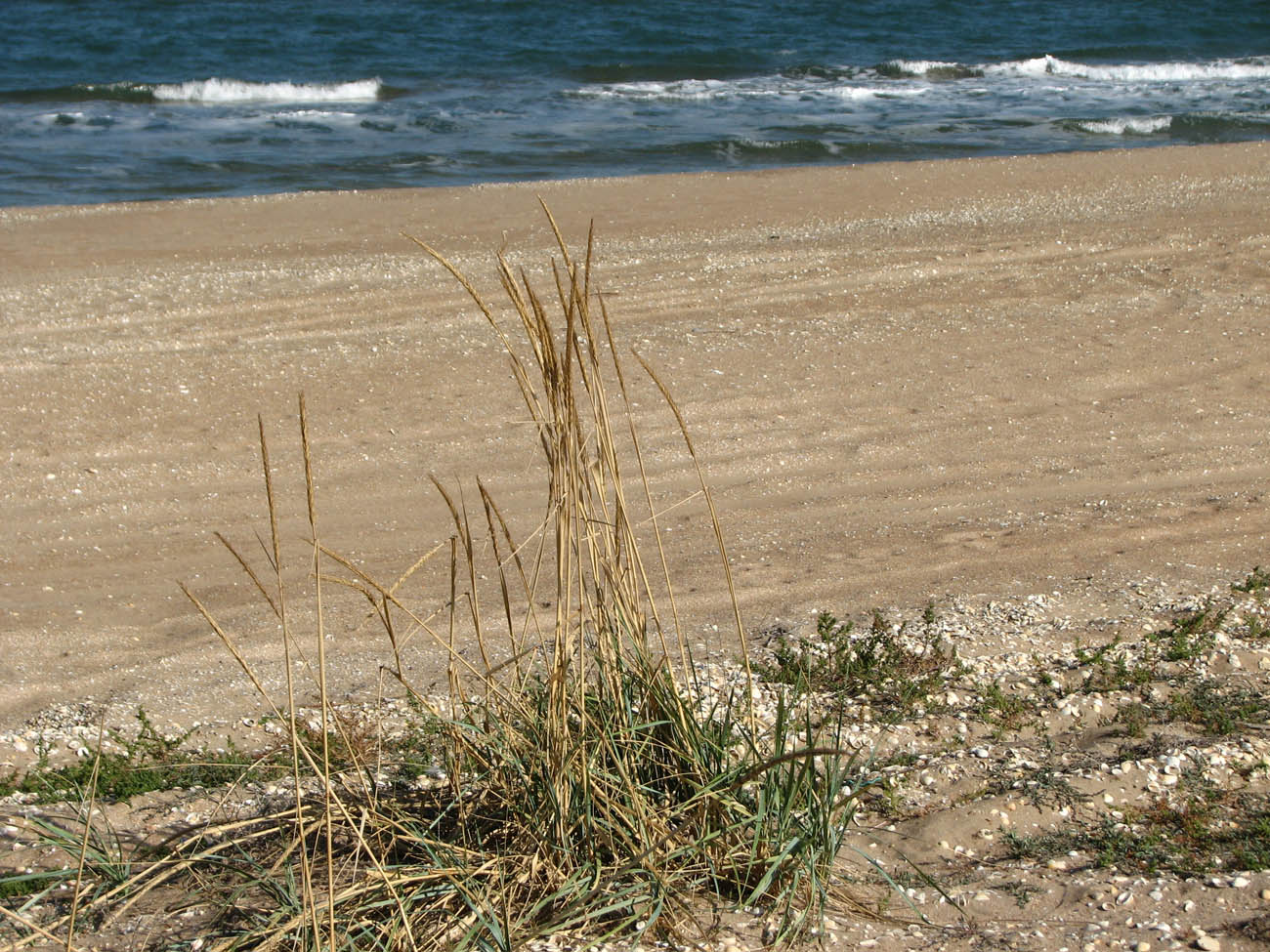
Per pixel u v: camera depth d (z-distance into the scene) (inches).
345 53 1389.0
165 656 233.9
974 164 756.0
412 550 282.4
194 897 136.7
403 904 124.4
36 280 514.3
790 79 1261.1
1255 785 162.7
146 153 876.0
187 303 477.7
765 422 351.9
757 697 193.2
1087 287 474.6
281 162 842.2
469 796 145.5
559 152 872.3
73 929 126.3
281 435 349.1
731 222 612.1
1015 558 263.4
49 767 188.4
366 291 491.2
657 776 140.2
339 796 149.8
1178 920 129.3
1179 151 776.9
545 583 260.4
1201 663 203.0
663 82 1247.5
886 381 382.9
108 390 379.2
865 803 162.2
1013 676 202.2
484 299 475.2
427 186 746.2
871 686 199.8
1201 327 425.4
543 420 128.0
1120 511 289.3
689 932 128.1
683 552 275.1
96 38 1465.3
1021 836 152.1
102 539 294.0
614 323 442.9
